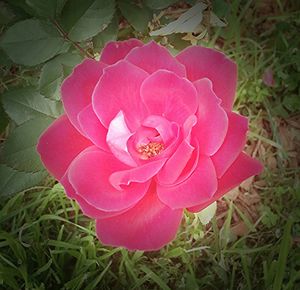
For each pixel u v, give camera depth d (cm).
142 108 13
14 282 15
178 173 12
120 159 12
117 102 13
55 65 15
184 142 12
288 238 15
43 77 15
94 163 12
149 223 12
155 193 13
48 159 13
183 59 14
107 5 15
